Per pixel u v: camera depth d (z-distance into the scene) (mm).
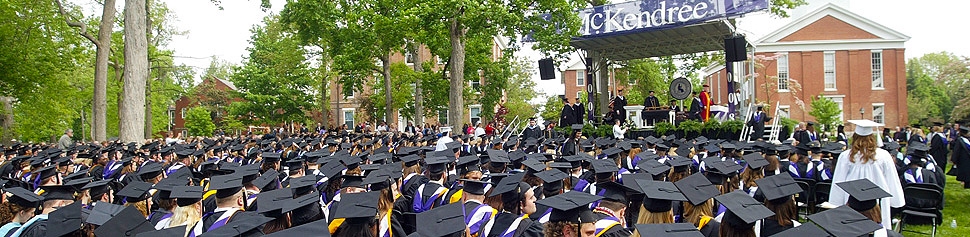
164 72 34125
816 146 8461
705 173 6273
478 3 17906
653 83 31234
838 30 32062
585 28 19250
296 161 7121
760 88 32375
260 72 38125
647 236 3020
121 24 24734
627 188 4648
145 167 7391
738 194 3400
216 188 4301
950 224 7949
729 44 18000
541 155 7559
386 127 23141
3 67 19766
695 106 18625
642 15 18203
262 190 5605
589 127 18703
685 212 4047
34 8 19453
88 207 5344
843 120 31656
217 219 4117
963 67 29516
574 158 7164
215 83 46625
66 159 9305
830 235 3057
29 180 8227
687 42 21391
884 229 3385
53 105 22391
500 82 30531
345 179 5094
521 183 4441
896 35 31578
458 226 3555
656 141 10727
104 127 18703
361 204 3539
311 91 37969
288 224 4066
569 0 20312
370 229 3553
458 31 20125
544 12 19094
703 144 11391
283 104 37375
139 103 16094
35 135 28625
